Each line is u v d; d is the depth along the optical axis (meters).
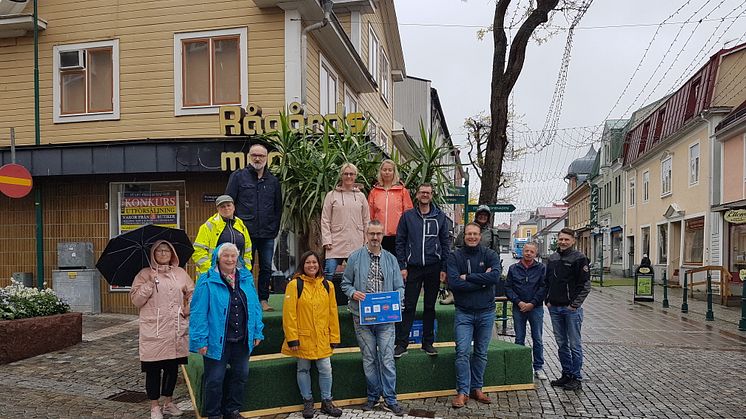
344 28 16.48
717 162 20.72
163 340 5.62
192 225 11.73
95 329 9.99
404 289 6.44
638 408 6.32
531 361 7.11
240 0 12.00
